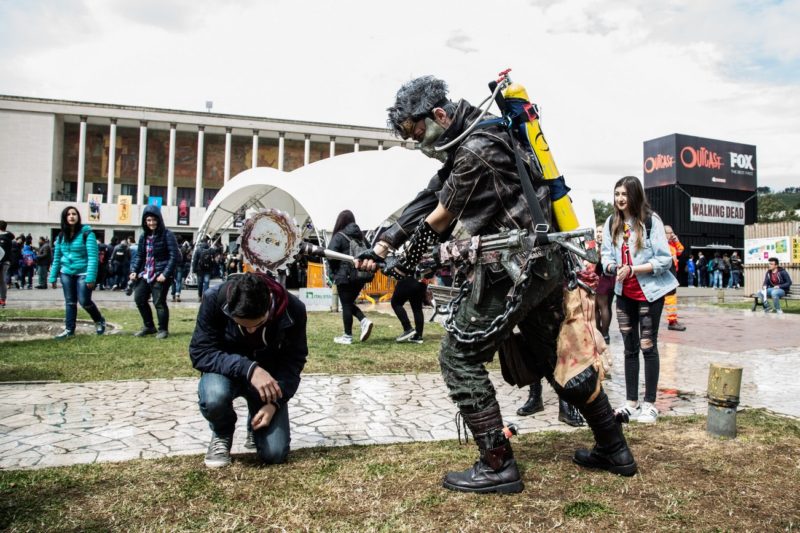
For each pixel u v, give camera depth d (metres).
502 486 2.33
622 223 3.81
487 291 2.29
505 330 2.29
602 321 6.16
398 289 7.27
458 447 3.05
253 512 2.15
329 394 4.47
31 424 3.45
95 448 3.00
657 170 35.00
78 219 7.19
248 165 55.50
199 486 2.42
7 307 11.88
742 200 35.94
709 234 34.69
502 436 2.35
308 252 2.76
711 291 26.59
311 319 10.43
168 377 4.87
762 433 3.32
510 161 2.28
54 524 2.02
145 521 2.06
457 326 2.34
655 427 3.48
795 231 17.12
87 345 6.50
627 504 2.24
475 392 2.34
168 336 7.30
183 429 3.38
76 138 51.84
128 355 5.88
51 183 49.00
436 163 18.12
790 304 16.67
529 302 2.28
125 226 48.38
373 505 2.22
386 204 16.48
